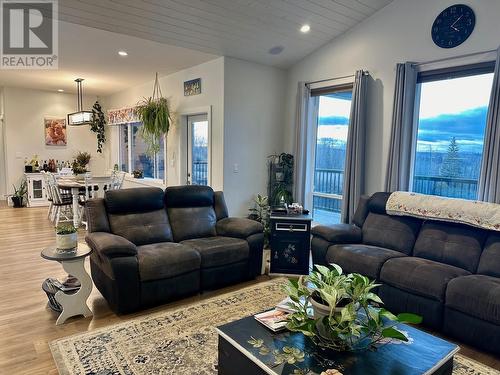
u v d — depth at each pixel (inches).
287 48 189.2
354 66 177.9
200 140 222.4
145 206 146.5
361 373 61.6
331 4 155.4
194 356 93.0
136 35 164.6
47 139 318.3
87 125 337.1
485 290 96.4
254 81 203.3
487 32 132.5
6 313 115.8
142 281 117.3
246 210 207.0
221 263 137.8
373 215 152.9
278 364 63.3
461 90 145.2
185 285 128.0
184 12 147.8
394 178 157.2
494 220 115.3
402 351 69.0
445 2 143.2
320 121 206.4
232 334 73.4
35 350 95.3
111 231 136.4
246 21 159.3
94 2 136.0
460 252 120.4
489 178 129.2
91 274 138.6
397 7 158.6
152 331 105.3
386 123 165.5
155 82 253.6
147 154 272.4
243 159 202.7
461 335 101.3
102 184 238.1
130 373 85.4
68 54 192.2
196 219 156.3
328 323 68.2
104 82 267.6
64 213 257.0
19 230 223.1
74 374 84.6
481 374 88.7
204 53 187.2
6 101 296.0
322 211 209.2
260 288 141.0
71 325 108.9
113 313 117.3
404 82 152.6
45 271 152.9
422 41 151.3
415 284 110.3
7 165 302.4
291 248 156.1
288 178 213.9
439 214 129.4
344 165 182.2
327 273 76.5
